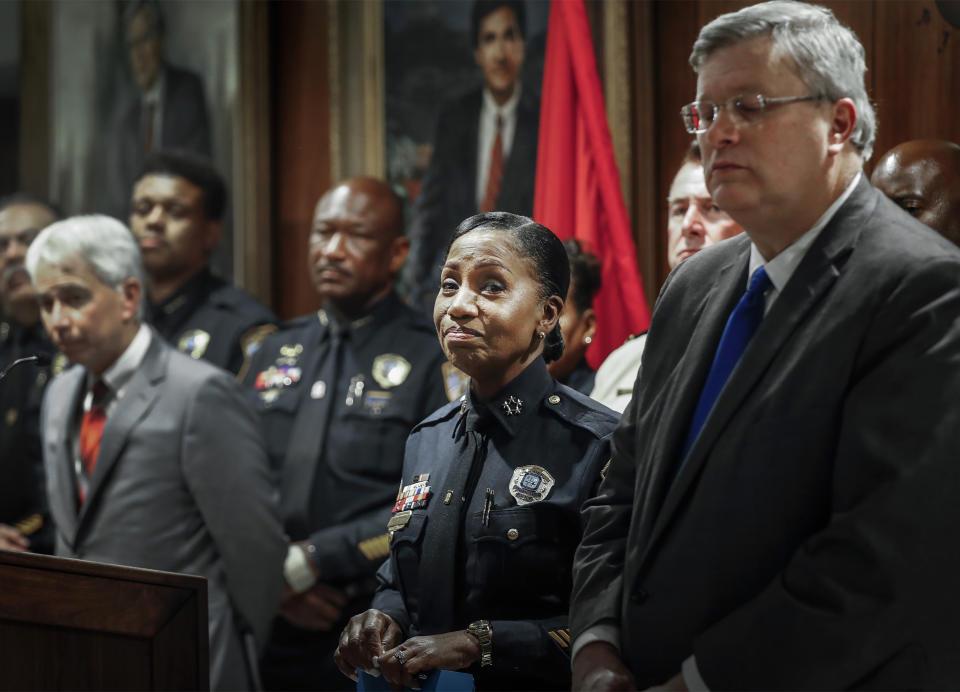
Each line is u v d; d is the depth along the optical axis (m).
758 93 1.89
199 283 5.35
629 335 3.85
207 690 2.29
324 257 4.54
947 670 1.71
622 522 2.08
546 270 2.34
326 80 5.68
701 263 2.14
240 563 3.54
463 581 2.26
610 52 5.11
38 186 5.94
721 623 1.79
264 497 3.63
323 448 4.25
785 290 1.89
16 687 2.04
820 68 1.89
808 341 1.84
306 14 5.75
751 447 1.85
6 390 5.11
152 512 3.49
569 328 3.57
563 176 4.00
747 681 1.75
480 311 2.29
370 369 4.38
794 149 1.88
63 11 5.99
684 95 5.05
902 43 3.80
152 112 5.85
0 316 5.42
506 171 5.35
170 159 5.43
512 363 2.35
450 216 5.41
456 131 5.45
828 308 1.84
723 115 1.91
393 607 2.34
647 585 1.92
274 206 5.74
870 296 1.81
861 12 3.85
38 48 5.99
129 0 5.92
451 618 2.23
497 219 2.37
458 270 2.33
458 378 4.29
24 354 5.26
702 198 3.21
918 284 1.78
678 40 5.07
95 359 3.61
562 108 4.04
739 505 1.85
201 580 2.30
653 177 5.06
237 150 5.70
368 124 5.56
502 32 5.40
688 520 1.89
